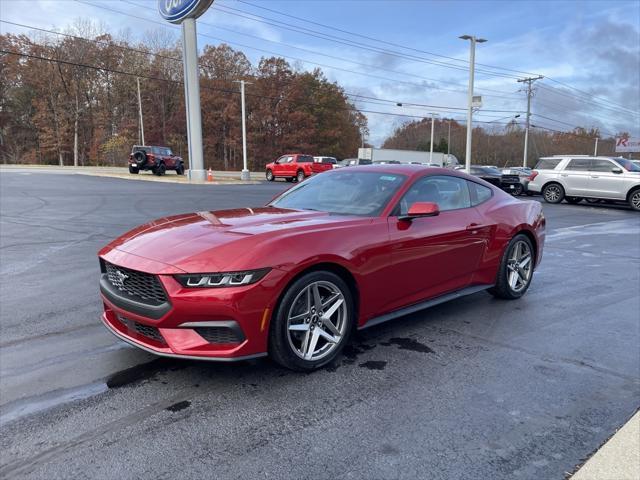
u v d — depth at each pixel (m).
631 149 44.84
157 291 2.85
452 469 2.19
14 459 2.23
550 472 2.19
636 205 15.83
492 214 4.68
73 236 8.59
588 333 4.07
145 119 63.00
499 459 2.28
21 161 61.81
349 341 3.82
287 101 61.41
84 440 2.40
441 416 2.68
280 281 2.89
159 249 3.03
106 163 57.28
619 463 2.26
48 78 57.62
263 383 3.05
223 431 2.50
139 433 2.47
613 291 5.49
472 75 26.62
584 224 12.05
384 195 3.90
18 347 3.61
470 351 3.64
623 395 2.96
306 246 3.05
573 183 17.23
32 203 13.77
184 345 2.80
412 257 3.76
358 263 3.34
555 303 4.98
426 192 4.14
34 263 6.48
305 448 2.35
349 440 2.43
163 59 64.12
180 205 13.77
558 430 2.55
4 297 4.92
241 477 2.12
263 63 61.31
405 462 2.24
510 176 21.58
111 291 3.16
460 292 4.42
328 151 66.31
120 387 2.98
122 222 10.30
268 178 32.75
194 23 25.42
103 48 60.12
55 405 2.75
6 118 60.91
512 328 4.18
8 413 2.65
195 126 26.34
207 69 63.47
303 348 3.15
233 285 2.76
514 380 3.15
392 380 3.12
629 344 3.83
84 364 3.31
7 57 57.53
